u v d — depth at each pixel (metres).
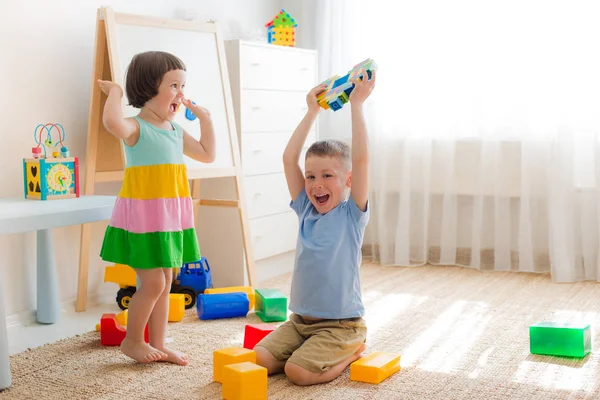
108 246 2.08
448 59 3.52
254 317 2.65
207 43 2.96
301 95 3.54
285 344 1.99
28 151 2.59
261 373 1.75
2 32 2.48
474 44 3.47
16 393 1.85
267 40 3.64
